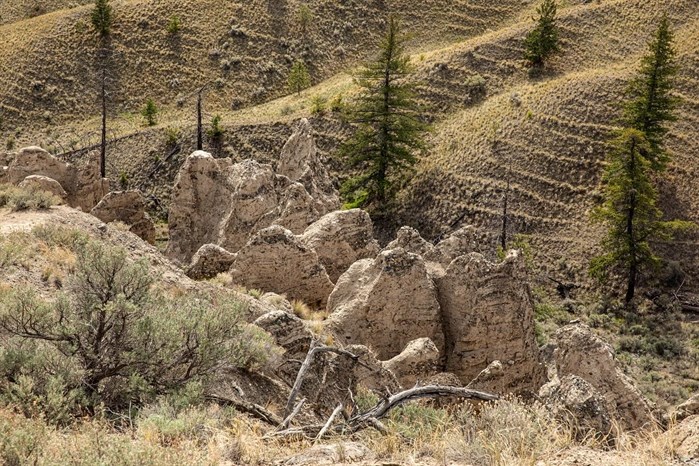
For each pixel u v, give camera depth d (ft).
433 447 36.52
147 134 329.93
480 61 347.77
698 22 349.00
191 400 45.80
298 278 106.83
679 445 36.09
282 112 351.46
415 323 88.69
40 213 97.71
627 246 238.89
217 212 134.41
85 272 52.37
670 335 223.92
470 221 277.23
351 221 118.73
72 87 393.91
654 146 259.39
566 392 44.42
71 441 35.65
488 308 87.30
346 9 444.55
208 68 408.26
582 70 337.93
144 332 50.55
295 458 36.29
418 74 346.54
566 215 272.72
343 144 297.74
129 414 43.86
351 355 56.18
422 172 295.48
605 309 240.73
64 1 478.59
